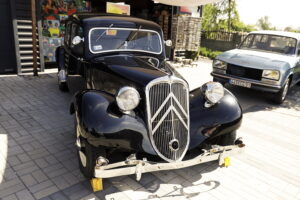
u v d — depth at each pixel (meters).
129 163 2.93
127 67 3.82
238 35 15.77
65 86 6.80
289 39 7.78
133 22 4.79
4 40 7.85
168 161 3.17
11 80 7.59
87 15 5.00
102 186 3.35
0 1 7.51
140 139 3.11
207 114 3.57
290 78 7.49
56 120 5.22
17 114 5.39
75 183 3.41
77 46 4.74
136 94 3.09
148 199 3.23
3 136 4.48
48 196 3.15
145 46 4.81
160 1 9.70
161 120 3.19
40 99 6.30
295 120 6.33
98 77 4.06
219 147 3.39
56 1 8.92
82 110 3.09
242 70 6.89
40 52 8.46
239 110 3.72
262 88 6.69
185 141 3.36
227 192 3.48
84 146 3.17
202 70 11.09
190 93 3.94
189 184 3.59
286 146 4.97
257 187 3.64
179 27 12.05
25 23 7.99
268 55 7.44
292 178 3.94
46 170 3.63
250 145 4.89
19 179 3.41
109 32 4.54
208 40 17.16
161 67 4.11
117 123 3.00
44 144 4.30
